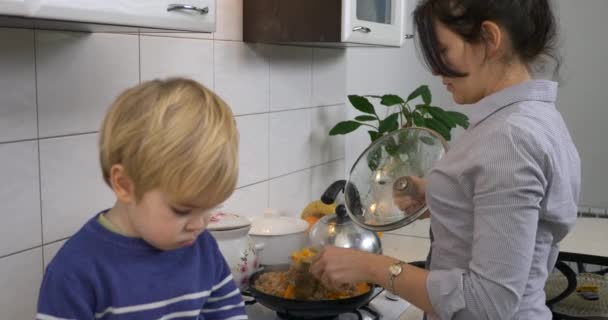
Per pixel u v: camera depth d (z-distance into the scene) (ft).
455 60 3.49
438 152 5.14
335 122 8.25
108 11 3.44
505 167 3.15
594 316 5.47
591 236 7.80
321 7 5.90
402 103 7.87
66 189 4.51
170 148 2.60
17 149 4.13
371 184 5.23
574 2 10.99
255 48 6.38
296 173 7.39
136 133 2.65
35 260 4.34
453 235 3.57
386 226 4.81
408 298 3.63
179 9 3.97
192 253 3.19
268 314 5.14
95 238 2.96
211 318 3.46
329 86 8.01
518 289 3.15
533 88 3.41
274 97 6.79
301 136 7.44
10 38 4.00
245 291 5.34
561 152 3.33
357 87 8.80
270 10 6.01
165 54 5.23
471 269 3.29
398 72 10.18
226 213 5.33
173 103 2.71
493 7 3.28
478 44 3.41
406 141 5.38
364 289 4.86
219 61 5.86
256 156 6.57
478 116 3.51
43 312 2.84
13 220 4.16
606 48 10.87
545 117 3.34
